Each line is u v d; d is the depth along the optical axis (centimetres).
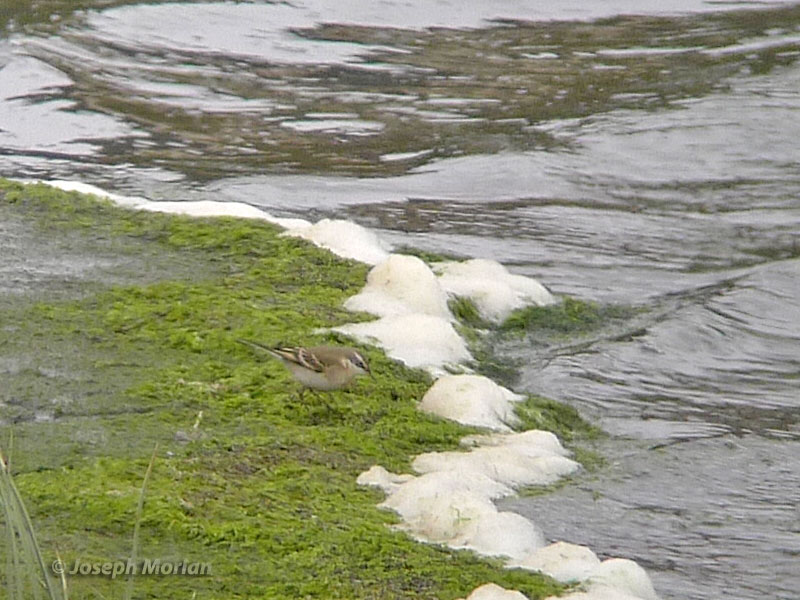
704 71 2927
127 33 3197
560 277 1900
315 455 1174
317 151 2530
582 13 3391
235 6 3362
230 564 966
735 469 1316
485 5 3434
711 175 2406
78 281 1534
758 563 1124
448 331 1481
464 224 2155
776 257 2039
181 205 1844
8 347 1335
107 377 1287
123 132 2633
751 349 1672
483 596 934
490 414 1323
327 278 1602
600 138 2541
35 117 2691
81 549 966
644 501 1223
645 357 1603
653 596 1012
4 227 1705
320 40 3203
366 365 1280
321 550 998
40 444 1139
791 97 2733
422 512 1086
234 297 1505
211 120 2703
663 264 1991
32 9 3328
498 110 2734
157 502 1039
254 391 1288
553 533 1137
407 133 2616
